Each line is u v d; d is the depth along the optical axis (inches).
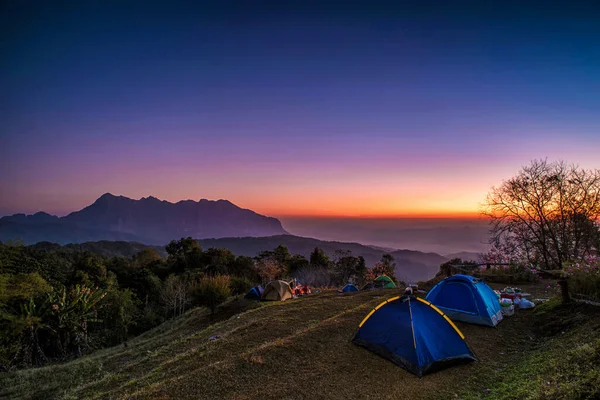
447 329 328.8
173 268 2340.1
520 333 375.2
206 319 925.8
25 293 917.8
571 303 398.0
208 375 299.4
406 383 277.9
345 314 483.5
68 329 909.2
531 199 831.7
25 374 508.7
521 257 841.5
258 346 384.5
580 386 197.8
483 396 247.1
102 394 307.3
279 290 976.3
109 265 1993.1
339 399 253.9
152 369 375.2
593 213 770.8
